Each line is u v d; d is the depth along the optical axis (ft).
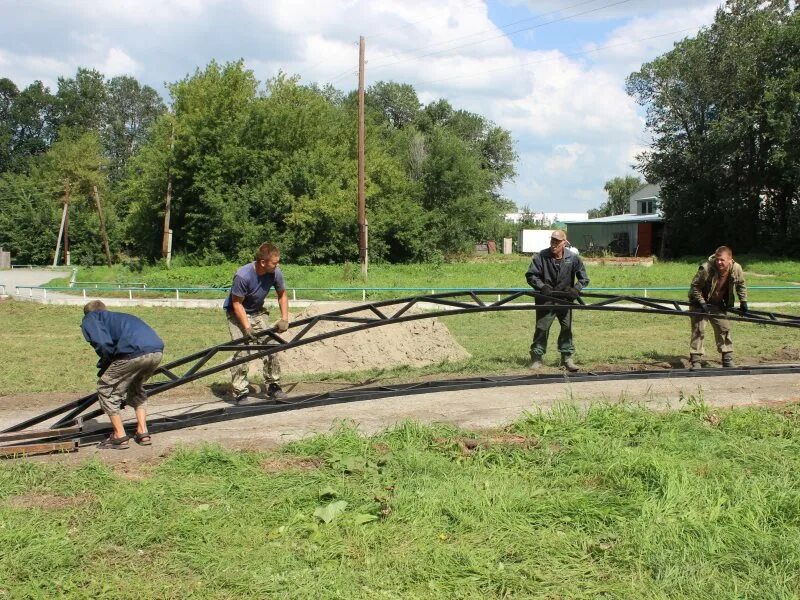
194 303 82.23
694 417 22.70
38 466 19.03
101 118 337.11
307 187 144.77
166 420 23.36
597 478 17.83
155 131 153.28
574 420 22.15
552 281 31.17
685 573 13.16
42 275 154.10
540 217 334.44
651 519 15.12
